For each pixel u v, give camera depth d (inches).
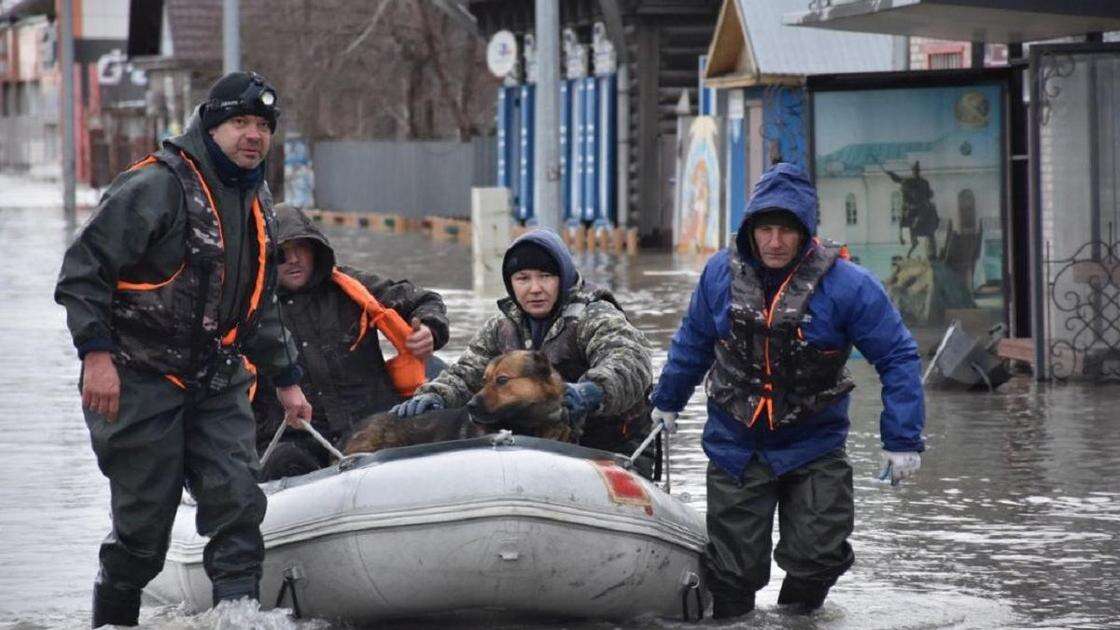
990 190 1355.8
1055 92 1217.4
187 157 536.4
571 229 2970.0
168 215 530.0
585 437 640.4
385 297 708.0
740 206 2422.5
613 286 2081.7
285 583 567.2
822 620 589.9
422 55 3909.9
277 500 584.7
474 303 1873.8
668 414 612.1
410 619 589.0
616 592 568.4
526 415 590.9
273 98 540.7
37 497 839.1
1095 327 1238.3
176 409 542.6
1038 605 609.3
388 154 3961.6
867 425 1035.3
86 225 523.8
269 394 675.4
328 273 683.4
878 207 1371.8
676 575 584.1
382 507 550.0
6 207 4859.7
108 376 525.3
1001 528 743.1
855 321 569.9
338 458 594.9
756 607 612.1
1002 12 1155.9
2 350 1502.2
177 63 5536.4
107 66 6781.5
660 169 2883.9
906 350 571.5
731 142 2443.4
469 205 3629.4
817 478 584.7
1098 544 709.9
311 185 4414.4
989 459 914.7
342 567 556.4
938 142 1359.5
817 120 1368.1
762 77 2064.5
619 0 2839.6
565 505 550.9
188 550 607.2
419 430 612.1
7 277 2341.3
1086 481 848.9
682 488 826.8
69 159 4340.6
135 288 533.0
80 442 1010.7
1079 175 1226.6
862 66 2105.1
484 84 4065.0
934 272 1366.9
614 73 2908.5
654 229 2896.2
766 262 572.4
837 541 583.8
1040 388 1210.6
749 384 577.6
